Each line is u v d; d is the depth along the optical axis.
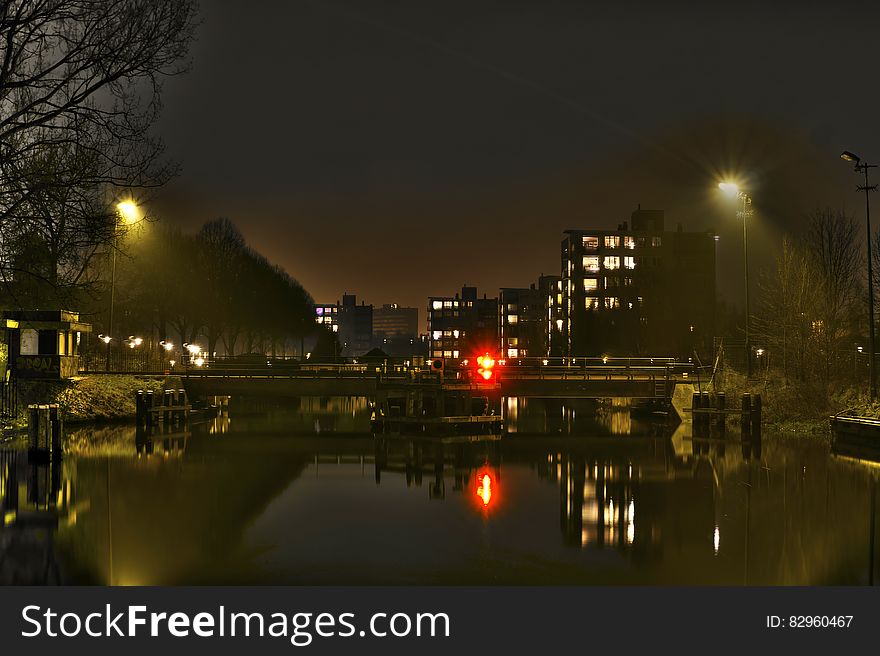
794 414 41.12
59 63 20.61
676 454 30.33
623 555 14.48
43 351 38.78
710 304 111.31
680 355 85.31
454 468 26.30
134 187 21.75
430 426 36.78
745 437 36.84
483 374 44.41
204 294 81.81
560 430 41.28
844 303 46.50
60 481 22.45
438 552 14.66
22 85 20.48
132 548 14.83
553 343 128.50
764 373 46.41
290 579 12.95
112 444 32.03
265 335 109.31
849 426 33.22
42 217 20.94
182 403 43.38
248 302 91.50
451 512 18.53
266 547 15.00
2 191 20.95
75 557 14.16
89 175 21.12
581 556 14.41
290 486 22.19
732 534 16.20
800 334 43.56
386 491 21.48
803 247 48.22
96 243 21.95
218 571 13.39
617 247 119.94
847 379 42.09
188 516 17.83
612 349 96.12
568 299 122.00
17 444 29.67
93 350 56.28
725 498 20.44
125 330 75.44
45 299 38.88
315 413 54.28
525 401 77.62
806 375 42.88
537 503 19.72
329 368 68.38
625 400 66.38
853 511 18.66
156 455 28.62
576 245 119.94
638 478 24.00
